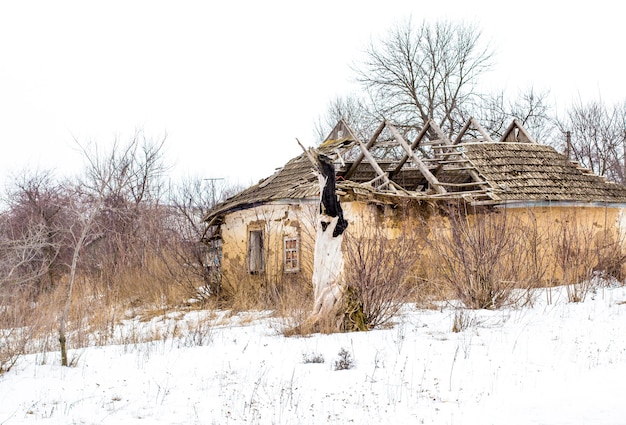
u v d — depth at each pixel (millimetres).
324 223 13727
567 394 8914
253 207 22156
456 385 9547
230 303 20938
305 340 12672
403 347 11695
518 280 15703
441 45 40031
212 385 9875
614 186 23359
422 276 18859
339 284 13828
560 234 18562
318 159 13594
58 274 22875
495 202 20031
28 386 9914
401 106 40031
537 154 23406
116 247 24547
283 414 8570
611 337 12102
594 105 37500
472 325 13242
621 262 19203
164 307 21031
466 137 38656
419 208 20297
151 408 8883
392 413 8508
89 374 10602
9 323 13102
